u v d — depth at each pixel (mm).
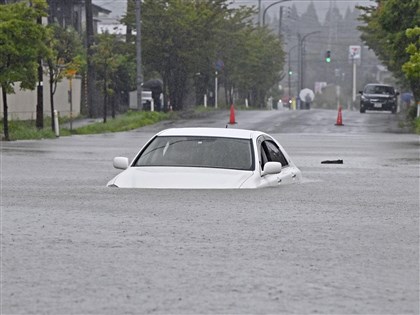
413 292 18719
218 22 160875
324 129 109938
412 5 108562
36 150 68562
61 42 135000
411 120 121500
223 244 23859
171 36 155250
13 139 87688
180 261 21578
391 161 58125
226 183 34281
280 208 30641
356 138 90500
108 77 149000
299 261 21750
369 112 163625
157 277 19828
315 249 23359
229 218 28281
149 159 36406
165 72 159625
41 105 99688
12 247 23297
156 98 174625
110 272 20328
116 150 69062
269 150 38000
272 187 35531
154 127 116750
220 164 35469
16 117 125938
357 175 46719
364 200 34344
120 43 158000
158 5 153000
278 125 118188
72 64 108562
